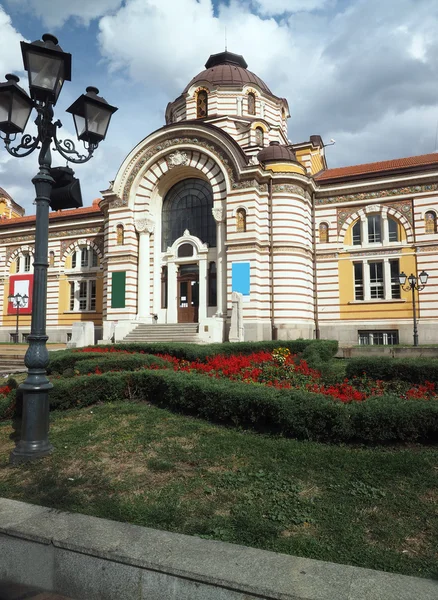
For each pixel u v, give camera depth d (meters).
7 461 8.42
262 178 30.92
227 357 18.25
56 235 42.25
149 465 7.68
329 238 33.00
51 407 11.46
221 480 7.01
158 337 29.86
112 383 11.95
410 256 30.89
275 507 6.12
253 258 29.97
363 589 4.11
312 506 6.12
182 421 9.94
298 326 30.12
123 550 4.84
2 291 44.00
